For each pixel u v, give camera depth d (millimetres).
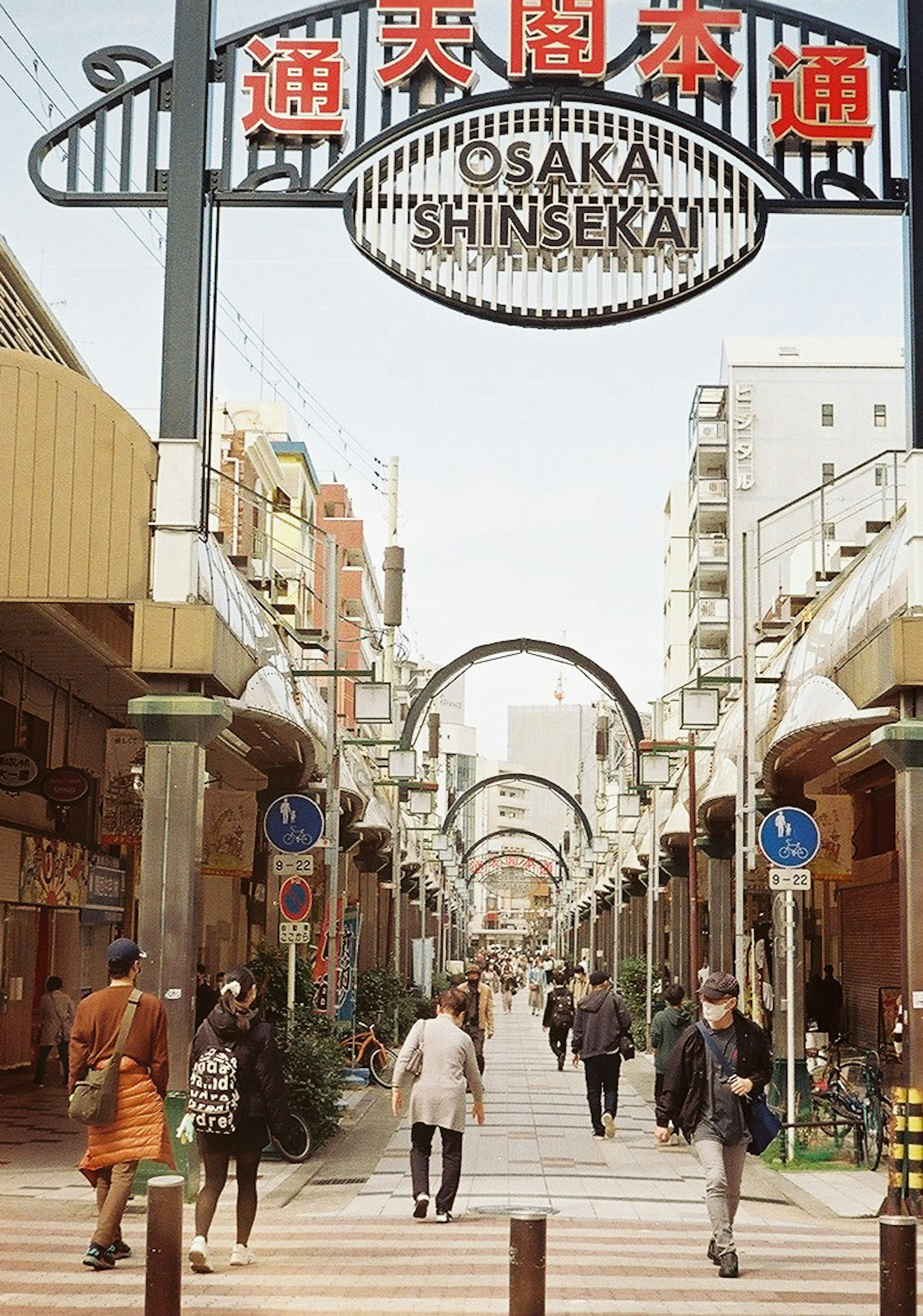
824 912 32156
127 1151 9109
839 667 14391
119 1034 9188
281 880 21109
